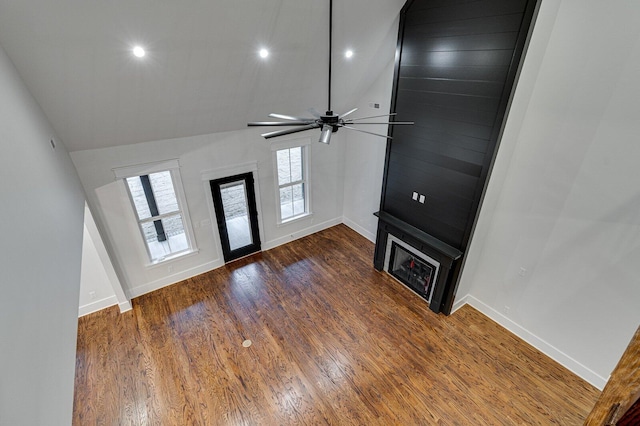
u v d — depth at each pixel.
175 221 5.29
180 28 2.79
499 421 3.21
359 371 3.73
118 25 2.54
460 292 4.40
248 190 5.36
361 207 6.36
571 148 3.14
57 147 3.17
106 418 3.25
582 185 3.14
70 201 2.85
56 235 2.05
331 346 4.05
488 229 4.09
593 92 2.89
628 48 2.62
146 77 3.20
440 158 3.91
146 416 3.27
